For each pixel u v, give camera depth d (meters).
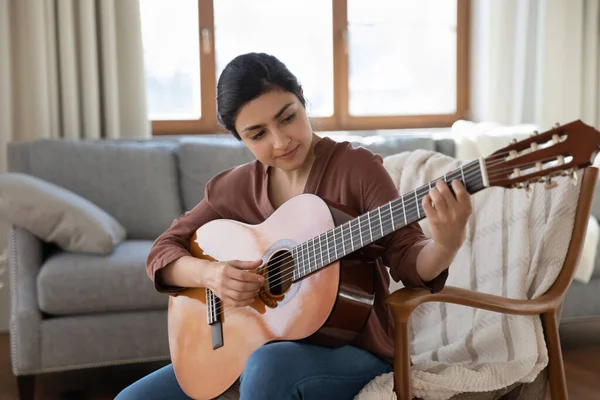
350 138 3.79
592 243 3.29
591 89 4.78
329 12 4.59
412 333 1.98
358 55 4.70
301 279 1.50
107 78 4.07
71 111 4.02
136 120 4.15
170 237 1.81
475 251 1.93
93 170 3.50
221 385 1.63
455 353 1.83
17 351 2.83
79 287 2.84
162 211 3.53
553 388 1.73
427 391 1.59
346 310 1.45
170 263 1.74
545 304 1.71
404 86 4.79
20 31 4.00
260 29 4.50
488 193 1.96
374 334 1.55
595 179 1.75
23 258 2.97
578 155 1.11
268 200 1.67
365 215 1.38
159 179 3.56
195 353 1.69
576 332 3.71
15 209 2.96
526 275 1.79
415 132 4.77
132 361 2.91
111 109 4.07
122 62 4.12
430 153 2.20
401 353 1.47
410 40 4.76
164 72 4.39
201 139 3.70
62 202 3.01
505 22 4.60
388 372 1.55
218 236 1.72
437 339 1.92
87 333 2.86
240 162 3.64
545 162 1.16
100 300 2.86
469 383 1.62
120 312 2.91
